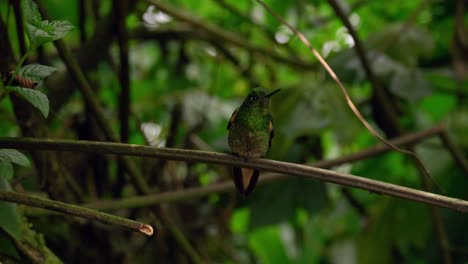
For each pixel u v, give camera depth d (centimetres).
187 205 903
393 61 893
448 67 940
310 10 1109
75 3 956
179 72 1038
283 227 1057
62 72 768
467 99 969
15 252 527
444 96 1015
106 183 815
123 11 695
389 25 936
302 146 913
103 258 746
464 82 934
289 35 1062
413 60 895
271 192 903
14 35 782
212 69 1103
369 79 824
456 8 914
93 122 773
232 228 1100
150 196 658
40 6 535
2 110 715
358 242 973
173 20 998
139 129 823
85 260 732
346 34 1120
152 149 421
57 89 755
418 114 1019
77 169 787
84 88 603
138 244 826
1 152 411
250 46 982
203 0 1113
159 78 1094
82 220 707
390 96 953
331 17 1036
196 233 905
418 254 982
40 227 684
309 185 901
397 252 984
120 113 738
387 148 742
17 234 470
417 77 873
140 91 1064
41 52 745
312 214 894
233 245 1050
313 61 1080
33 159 618
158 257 835
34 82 391
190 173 902
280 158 866
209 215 906
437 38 1021
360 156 735
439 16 1029
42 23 391
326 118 862
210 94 1005
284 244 1047
